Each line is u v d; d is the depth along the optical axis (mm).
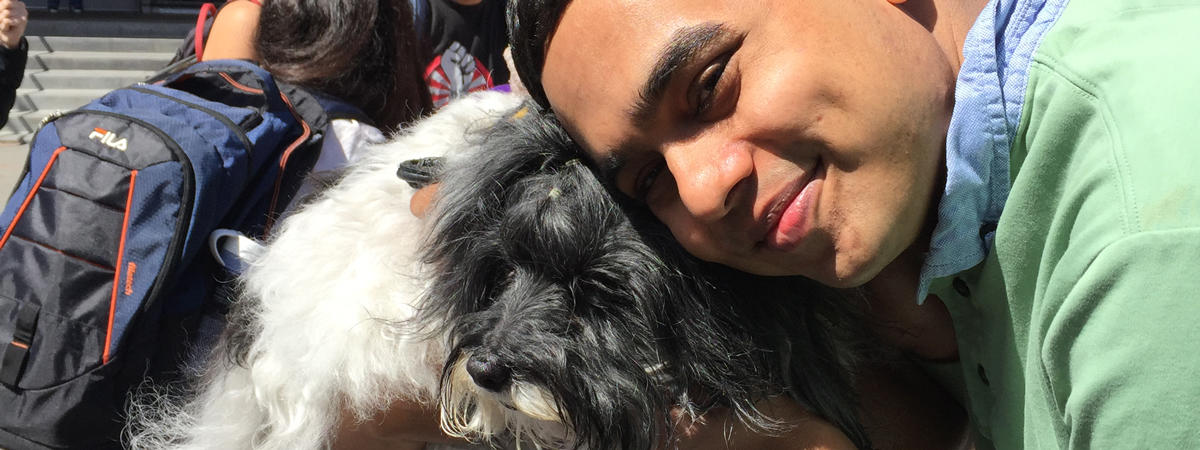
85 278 1853
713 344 1425
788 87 1152
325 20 2311
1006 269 1273
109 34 11031
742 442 1474
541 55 1362
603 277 1403
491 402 1475
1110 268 1032
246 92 2131
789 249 1229
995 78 1234
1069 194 1147
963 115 1222
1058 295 1134
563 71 1287
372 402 1536
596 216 1414
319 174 2078
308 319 1581
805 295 1519
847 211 1193
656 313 1405
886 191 1192
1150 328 997
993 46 1246
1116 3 1209
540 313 1386
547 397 1352
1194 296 973
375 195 1700
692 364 1426
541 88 1449
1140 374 1007
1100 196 1084
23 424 1880
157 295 1856
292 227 1750
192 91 2191
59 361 1852
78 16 11609
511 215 1429
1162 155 1027
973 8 1382
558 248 1394
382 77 2428
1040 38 1236
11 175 7250
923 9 1333
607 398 1374
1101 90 1132
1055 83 1184
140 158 1883
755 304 1463
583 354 1374
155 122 1945
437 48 3129
